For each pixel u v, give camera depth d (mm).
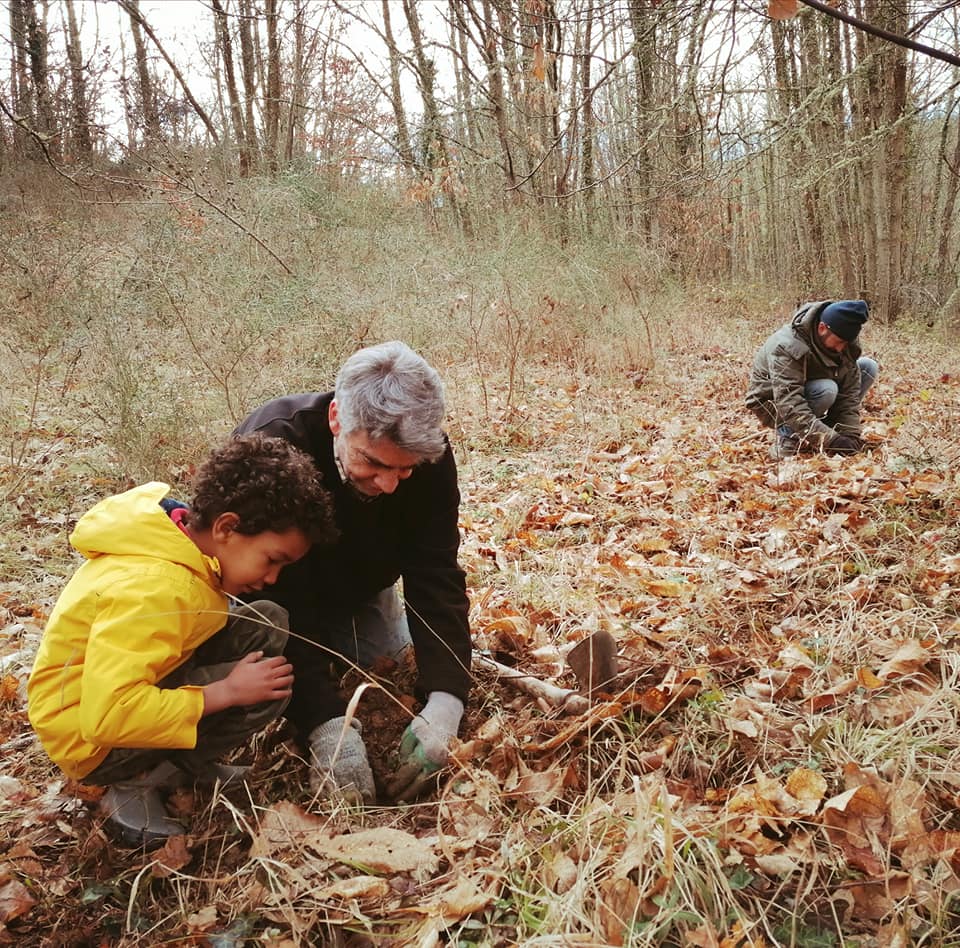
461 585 2512
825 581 3199
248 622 2148
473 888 1798
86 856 2041
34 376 6180
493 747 2307
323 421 2320
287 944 1734
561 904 1674
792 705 2414
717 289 11312
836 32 9258
